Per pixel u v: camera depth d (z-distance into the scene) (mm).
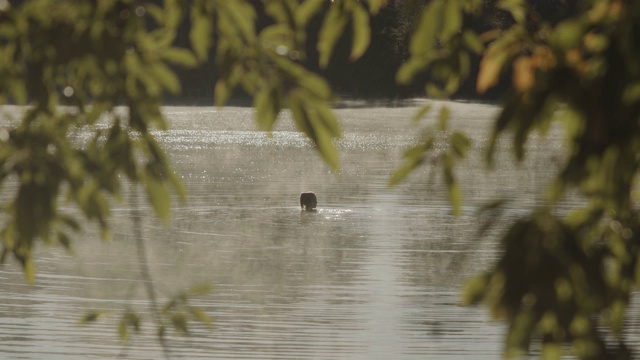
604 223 6156
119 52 6320
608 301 5777
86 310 29266
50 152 6859
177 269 37094
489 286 5660
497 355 24906
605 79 5301
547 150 86250
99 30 6316
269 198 61375
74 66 6445
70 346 25156
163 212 7008
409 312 30141
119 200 7000
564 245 5730
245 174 75938
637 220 6215
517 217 5953
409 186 68188
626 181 5602
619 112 5305
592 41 5445
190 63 6496
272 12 6266
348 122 136000
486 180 70250
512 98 5492
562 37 5398
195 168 79562
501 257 5711
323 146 6109
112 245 42062
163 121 6793
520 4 6641
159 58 6465
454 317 29516
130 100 6633
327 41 6590
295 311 29984
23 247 8148
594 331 6066
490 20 6766
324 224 51000
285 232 48062
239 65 6215
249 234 47125
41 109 6695
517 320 5656
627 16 5309
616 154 5461
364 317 29328
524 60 5742
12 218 7324
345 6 6562
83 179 6805
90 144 7090
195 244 43469
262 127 6188
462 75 6496
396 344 25984
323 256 41156
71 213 47781
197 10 6238
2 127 7277
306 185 69062
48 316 28484
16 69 6582
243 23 6238
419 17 6359
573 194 6020
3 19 6320
